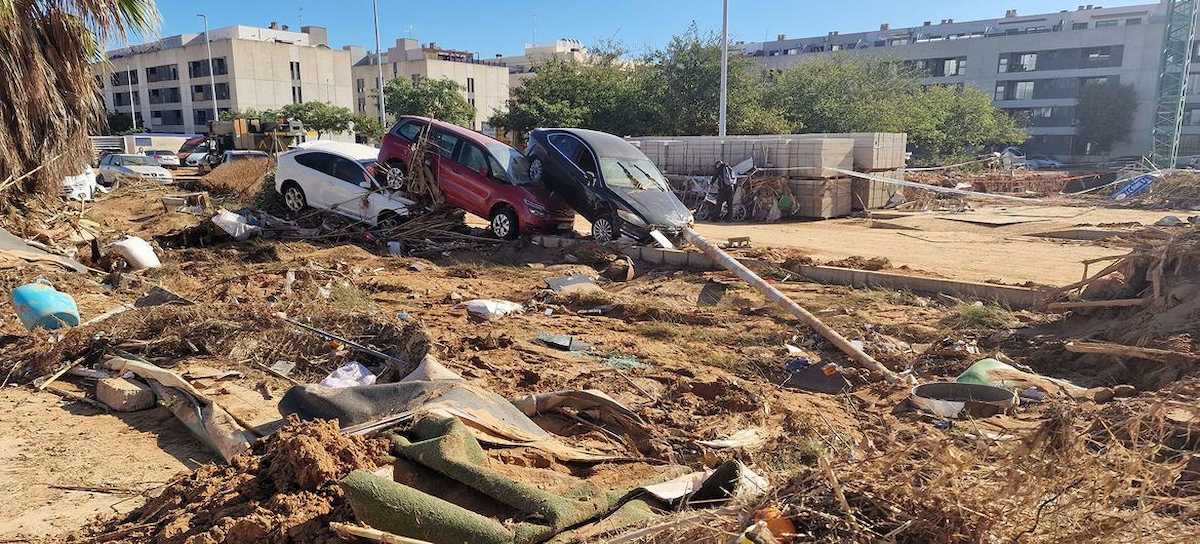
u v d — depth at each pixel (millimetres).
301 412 4961
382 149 14586
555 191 13938
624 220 12898
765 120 31219
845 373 6656
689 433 5164
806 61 40438
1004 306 8891
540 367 6750
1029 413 5379
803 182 18422
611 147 13914
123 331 6770
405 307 9250
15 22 10773
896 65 43188
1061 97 67250
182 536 3408
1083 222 16609
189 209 16469
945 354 7035
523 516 3262
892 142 20641
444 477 3666
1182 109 42375
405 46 89438
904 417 5621
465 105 48438
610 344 7656
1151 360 6082
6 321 7520
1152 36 61875
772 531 2953
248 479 3799
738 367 6961
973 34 84562
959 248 13445
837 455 3703
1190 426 4008
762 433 5129
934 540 2895
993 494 2918
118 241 11133
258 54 74125
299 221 14578
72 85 12242
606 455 4516
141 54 78938
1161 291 7098
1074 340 7020
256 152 27891
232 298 8852
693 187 19844
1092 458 2930
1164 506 3098
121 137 36312
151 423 5426
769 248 12578
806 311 8156
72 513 4082
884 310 8906
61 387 5984
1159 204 20578
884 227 17109
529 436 4473
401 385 5082
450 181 14047
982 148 48688
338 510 3346
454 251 13117
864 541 2867
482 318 8766
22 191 12258
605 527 3180
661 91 33281
